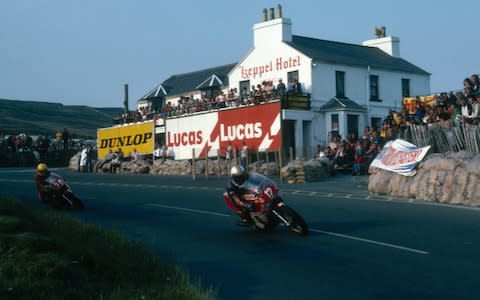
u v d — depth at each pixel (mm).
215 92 46344
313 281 8383
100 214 16469
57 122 97750
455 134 20062
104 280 7555
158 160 36562
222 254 10570
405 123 25188
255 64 40281
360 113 38031
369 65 39375
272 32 39062
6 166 45219
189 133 38625
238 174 11844
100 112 118562
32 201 19547
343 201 18109
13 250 7715
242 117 35031
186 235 12719
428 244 10680
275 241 11609
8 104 107562
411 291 7660
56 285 6793
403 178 19250
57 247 8141
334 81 37750
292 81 36500
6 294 6359
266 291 7949
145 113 45094
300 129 35594
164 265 8789
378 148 27281
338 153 29438
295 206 17141
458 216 14117
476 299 7219
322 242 11297
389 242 11023
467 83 23828
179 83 51812
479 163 16688
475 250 10031
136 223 14633
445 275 8414
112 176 34094
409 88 42094
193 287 7602
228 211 16438
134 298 6824
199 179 29547
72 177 33625
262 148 33781
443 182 17469
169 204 18609
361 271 8859
